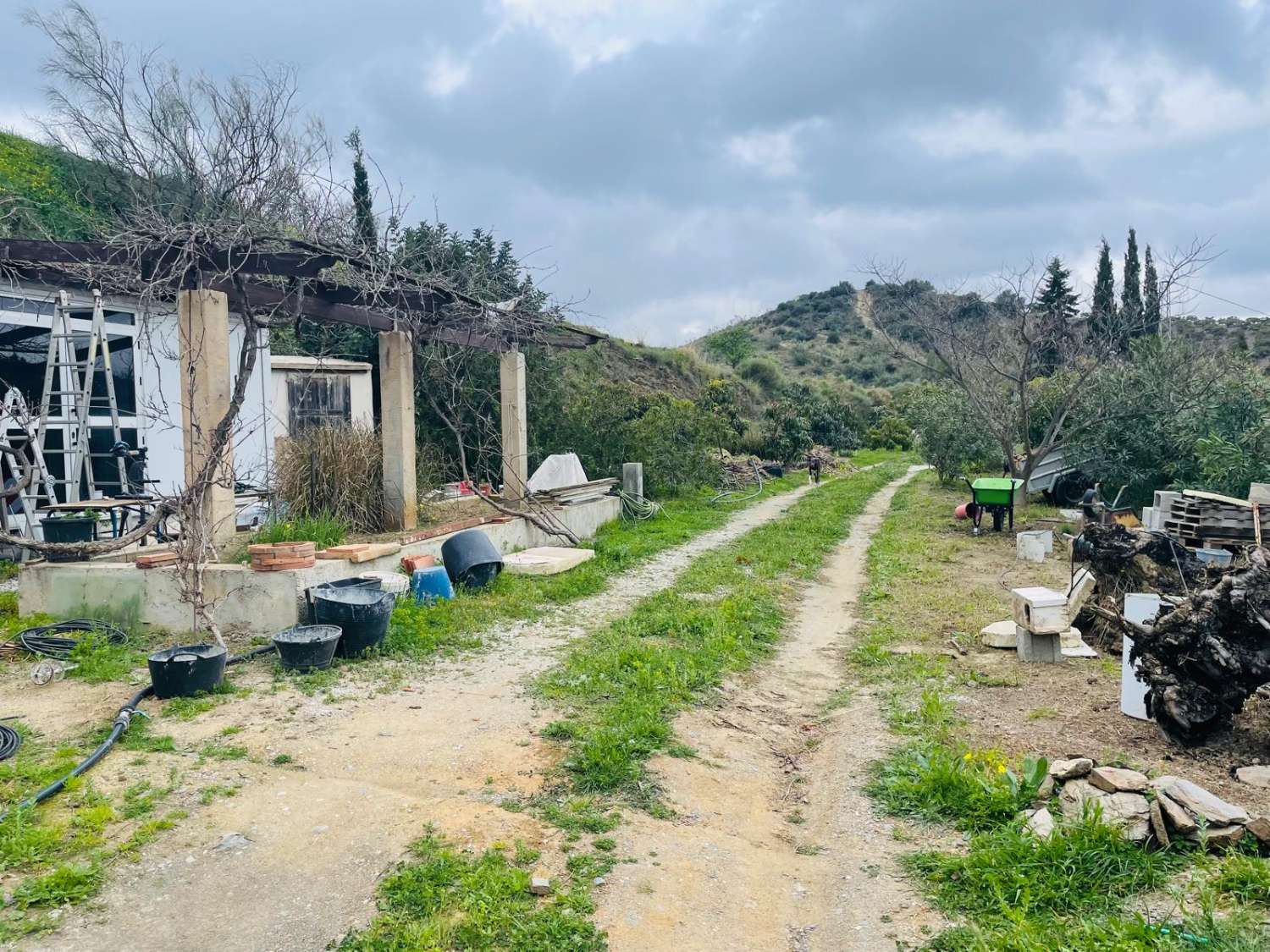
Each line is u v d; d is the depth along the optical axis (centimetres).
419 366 1398
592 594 1037
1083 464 1895
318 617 732
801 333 8450
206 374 884
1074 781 472
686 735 586
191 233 823
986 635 832
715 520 1781
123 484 1105
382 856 404
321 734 557
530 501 1338
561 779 502
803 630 944
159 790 457
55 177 1947
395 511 1109
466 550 983
